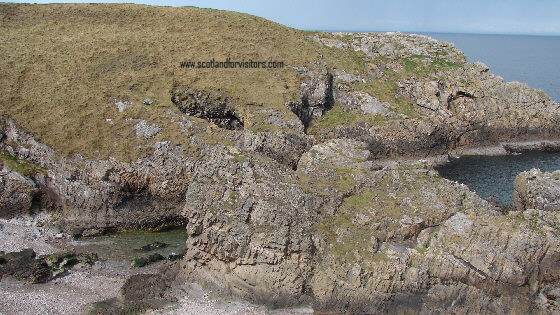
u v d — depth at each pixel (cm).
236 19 6838
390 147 5700
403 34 7650
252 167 3344
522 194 3919
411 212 3152
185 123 4625
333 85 6138
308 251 2955
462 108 6134
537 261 2819
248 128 4791
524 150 6128
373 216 3123
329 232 3075
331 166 3709
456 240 2928
